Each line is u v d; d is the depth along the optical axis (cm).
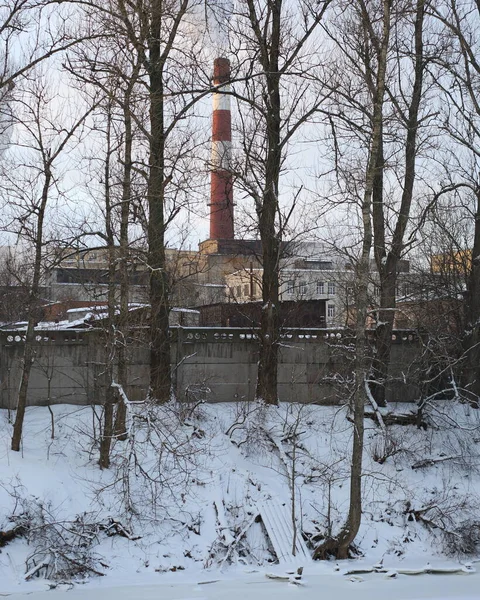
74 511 1664
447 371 2547
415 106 2475
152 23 1962
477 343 2384
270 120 2355
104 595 1344
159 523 1708
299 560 1672
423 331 2508
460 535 1791
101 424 1975
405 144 2409
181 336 2320
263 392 2295
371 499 1966
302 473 2020
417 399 2484
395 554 1777
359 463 1658
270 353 2308
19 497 1603
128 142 1880
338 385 2391
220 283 5175
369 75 2286
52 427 1959
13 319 2891
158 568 1575
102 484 1769
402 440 2181
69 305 3478
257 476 1978
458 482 2103
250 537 1753
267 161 2380
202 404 2272
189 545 1673
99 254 2692
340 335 2441
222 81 2400
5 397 2153
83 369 2222
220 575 1555
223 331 2377
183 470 1733
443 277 2800
